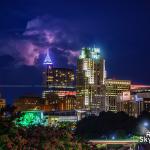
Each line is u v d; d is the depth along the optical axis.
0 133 68.94
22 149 70.56
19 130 77.25
